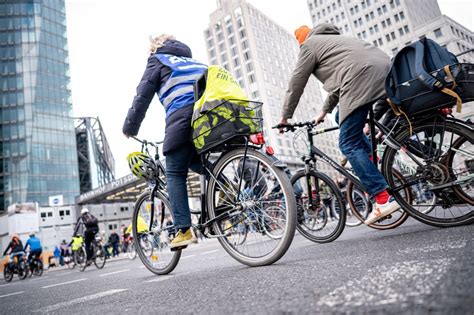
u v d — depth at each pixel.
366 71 2.23
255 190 2.10
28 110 45.44
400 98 2.12
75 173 47.34
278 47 79.69
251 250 2.12
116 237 19.25
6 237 30.16
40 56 48.38
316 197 3.26
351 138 2.36
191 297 1.39
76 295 2.38
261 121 2.10
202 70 2.38
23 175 43.03
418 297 0.81
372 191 2.38
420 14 61.19
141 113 2.44
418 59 2.00
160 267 2.79
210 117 2.02
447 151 2.09
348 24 63.53
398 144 2.29
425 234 2.04
